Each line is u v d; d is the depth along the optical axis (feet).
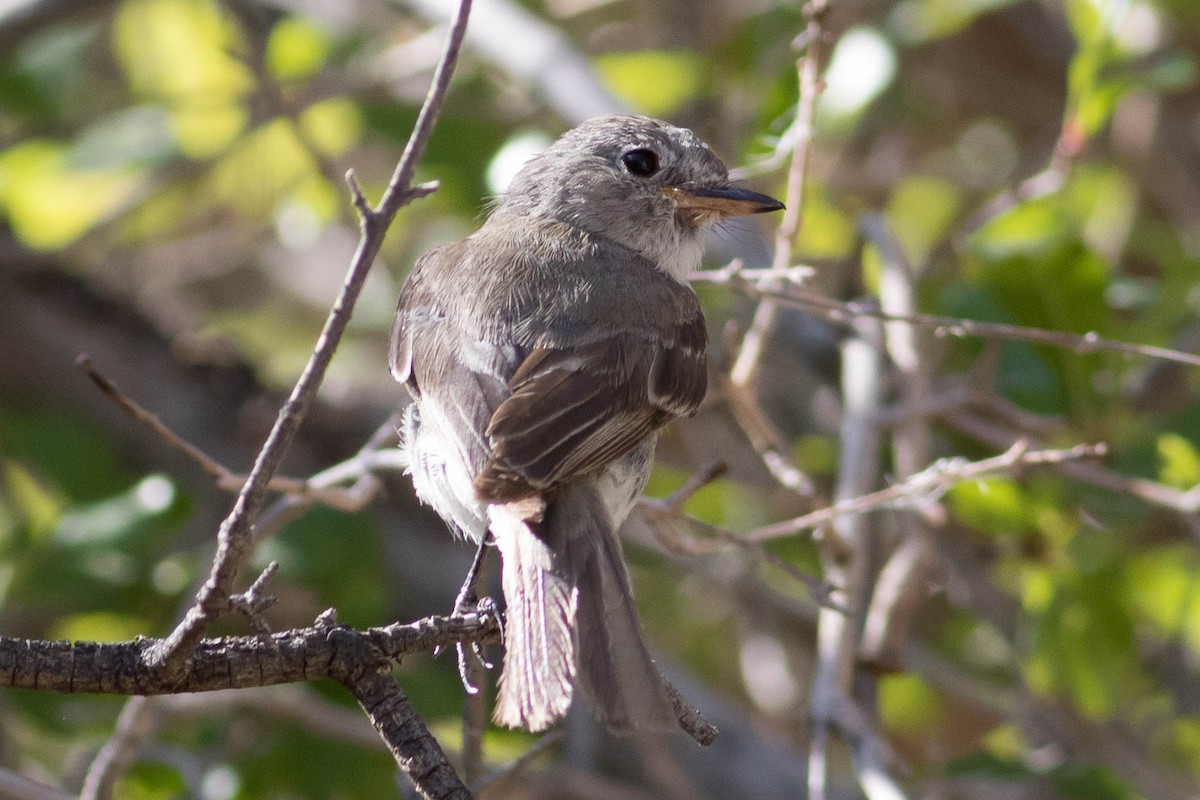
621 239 32.01
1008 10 53.57
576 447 24.90
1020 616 42.63
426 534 44.42
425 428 27.94
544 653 22.82
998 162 52.24
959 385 39.45
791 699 45.06
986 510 38.34
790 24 46.01
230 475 27.07
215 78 46.98
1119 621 38.81
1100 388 38.40
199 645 21.13
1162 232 47.91
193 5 47.06
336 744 38.42
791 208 31.40
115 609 39.29
